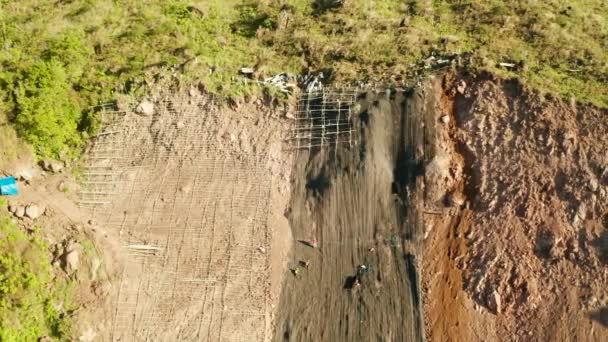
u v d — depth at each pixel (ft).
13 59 57.93
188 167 52.95
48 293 45.93
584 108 49.88
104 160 53.57
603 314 42.55
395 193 49.83
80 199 51.67
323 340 45.39
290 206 50.78
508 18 60.29
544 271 44.70
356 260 47.78
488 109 51.52
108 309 46.52
